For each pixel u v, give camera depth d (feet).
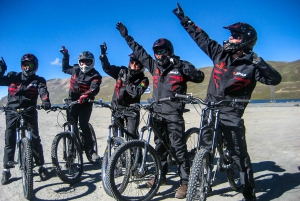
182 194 13.42
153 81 14.70
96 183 15.76
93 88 17.44
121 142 13.94
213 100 13.11
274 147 23.73
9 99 15.69
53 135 31.78
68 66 19.65
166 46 13.76
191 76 13.44
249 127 37.04
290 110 74.64
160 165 13.57
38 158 16.05
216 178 16.48
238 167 12.72
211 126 11.76
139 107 13.34
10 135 15.40
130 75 16.74
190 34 14.69
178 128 13.56
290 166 18.25
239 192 14.30
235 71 12.48
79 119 18.37
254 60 11.39
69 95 18.42
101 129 37.76
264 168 18.01
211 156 11.41
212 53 13.61
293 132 31.53
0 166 18.71
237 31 12.16
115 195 12.26
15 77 15.81
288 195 13.74
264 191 14.35
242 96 12.72
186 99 12.49
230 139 12.53
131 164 13.94
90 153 18.84
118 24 16.90
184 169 13.58
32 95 15.84
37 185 15.42
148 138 13.05
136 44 16.30
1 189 14.74
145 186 14.96
